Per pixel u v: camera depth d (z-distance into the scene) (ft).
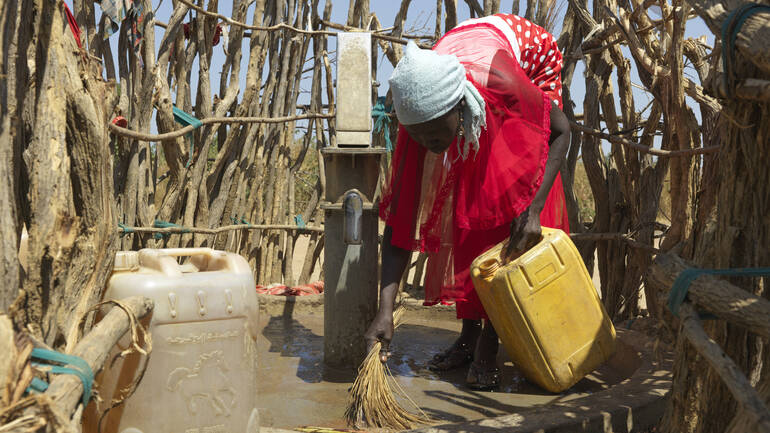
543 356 10.92
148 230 15.80
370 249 12.59
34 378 4.80
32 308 6.14
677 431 7.54
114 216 6.99
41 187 6.19
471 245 11.63
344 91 12.15
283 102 19.11
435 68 9.73
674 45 12.46
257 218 19.26
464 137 10.51
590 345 11.14
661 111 15.26
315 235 20.29
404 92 9.84
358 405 9.89
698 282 6.19
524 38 11.94
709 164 10.11
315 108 20.08
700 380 7.27
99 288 6.77
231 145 17.95
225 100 17.71
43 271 6.24
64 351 6.40
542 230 11.46
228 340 7.25
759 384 6.36
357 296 12.61
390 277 11.10
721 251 6.92
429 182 11.45
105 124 6.81
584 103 16.88
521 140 10.80
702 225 9.21
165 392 6.86
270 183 19.33
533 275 10.62
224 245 18.10
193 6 15.99
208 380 7.10
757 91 6.00
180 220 17.37
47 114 6.24
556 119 11.50
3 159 5.56
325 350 13.02
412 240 11.23
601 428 8.68
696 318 6.01
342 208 12.25
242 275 7.52
